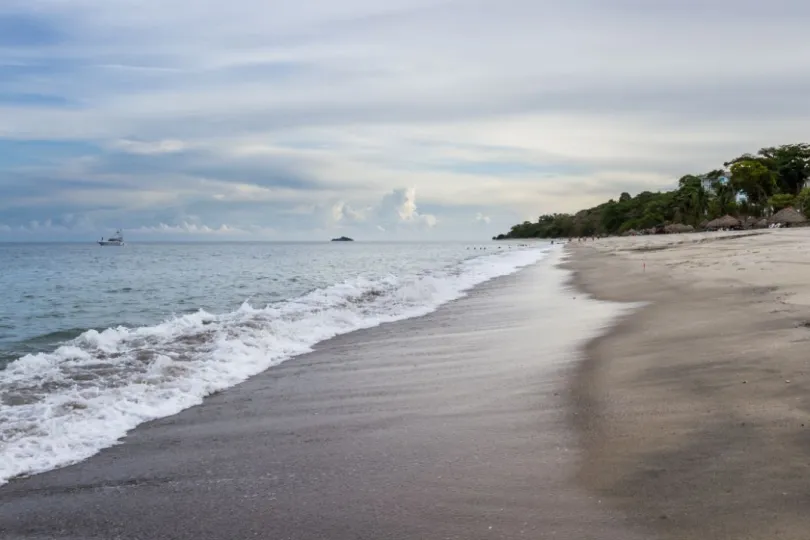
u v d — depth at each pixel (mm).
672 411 5664
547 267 33688
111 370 8586
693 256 31516
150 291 26469
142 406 6918
